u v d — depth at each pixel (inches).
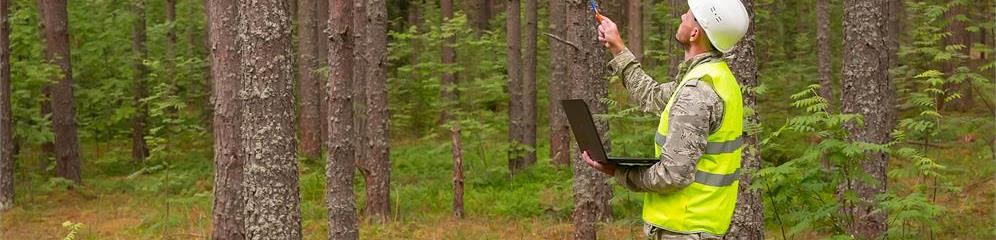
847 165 233.6
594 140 131.9
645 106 151.8
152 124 749.9
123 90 748.0
